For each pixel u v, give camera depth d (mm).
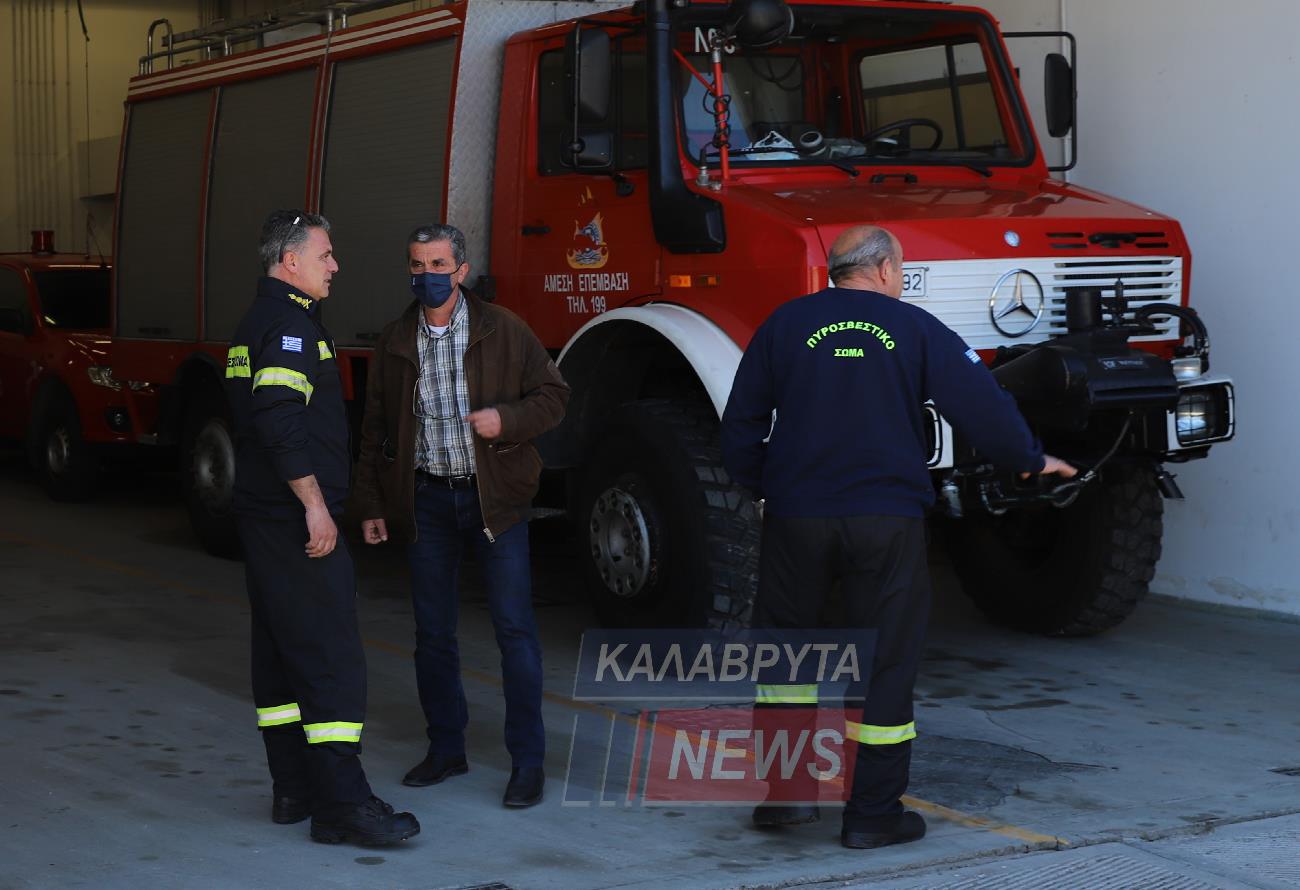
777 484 4387
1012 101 6988
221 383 9016
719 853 4324
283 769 4574
